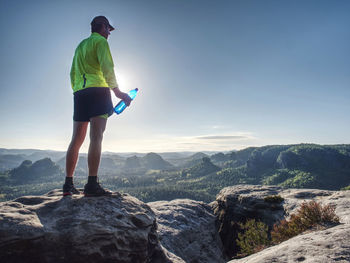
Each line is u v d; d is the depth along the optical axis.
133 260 3.43
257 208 14.79
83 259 2.89
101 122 3.64
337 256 3.07
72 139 3.76
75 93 3.81
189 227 10.91
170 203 13.54
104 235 3.08
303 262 3.13
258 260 3.62
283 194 15.34
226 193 18.45
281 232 7.80
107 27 4.12
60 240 2.79
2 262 2.47
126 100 3.59
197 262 9.75
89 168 3.65
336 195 10.03
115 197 3.87
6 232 2.49
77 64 3.87
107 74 3.52
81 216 3.11
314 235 4.43
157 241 4.27
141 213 3.86
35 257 2.64
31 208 3.09
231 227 16.25
